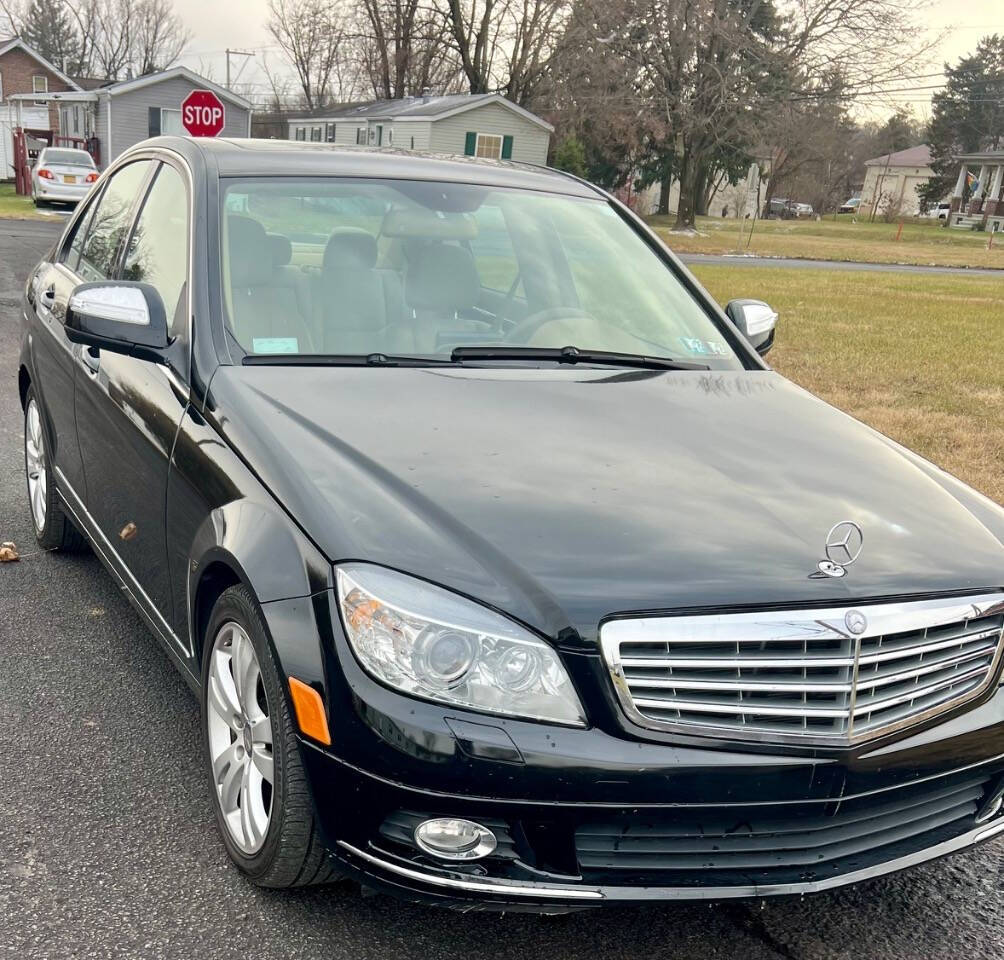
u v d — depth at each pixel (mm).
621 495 2502
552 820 2119
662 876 2219
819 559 2355
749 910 2713
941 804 2496
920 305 19812
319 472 2471
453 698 2113
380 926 2531
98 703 3539
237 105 47812
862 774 2254
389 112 49250
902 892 2828
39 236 20875
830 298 20453
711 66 43250
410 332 3367
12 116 51031
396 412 2807
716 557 2307
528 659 2121
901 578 2367
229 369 2971
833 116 46344
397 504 2361
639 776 2111
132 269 3785
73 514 4230
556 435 2789
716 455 2805
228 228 3352
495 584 2178
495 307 3594
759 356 3871
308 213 3506
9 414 7375
